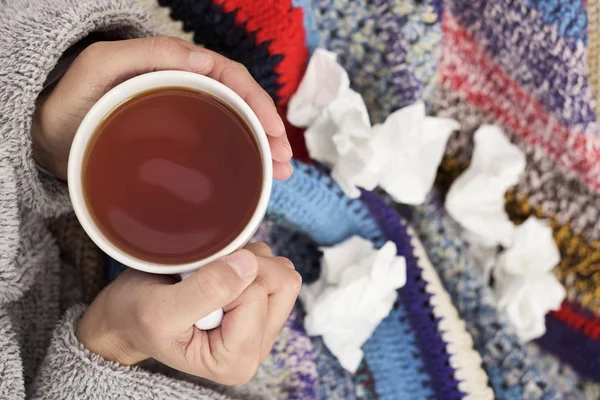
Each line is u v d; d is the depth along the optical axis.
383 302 0.54
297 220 0.54
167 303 0.36
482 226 0.57
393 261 0.53
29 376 0.47
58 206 0.45
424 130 0.56
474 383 0.54
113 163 0.36
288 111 0.53
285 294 0.40
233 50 0.51
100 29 0.42
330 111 0.52
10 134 0.39
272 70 0.51
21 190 0.42
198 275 0.35
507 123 0.59
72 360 0.41
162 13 0.50
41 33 0.39
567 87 0.55
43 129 0.41
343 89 0.52
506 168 0.56
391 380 0.55
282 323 0.42
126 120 0.36
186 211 0.36
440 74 0.58
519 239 0.58
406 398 0.55
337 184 0.54
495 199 0.57
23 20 0.39
